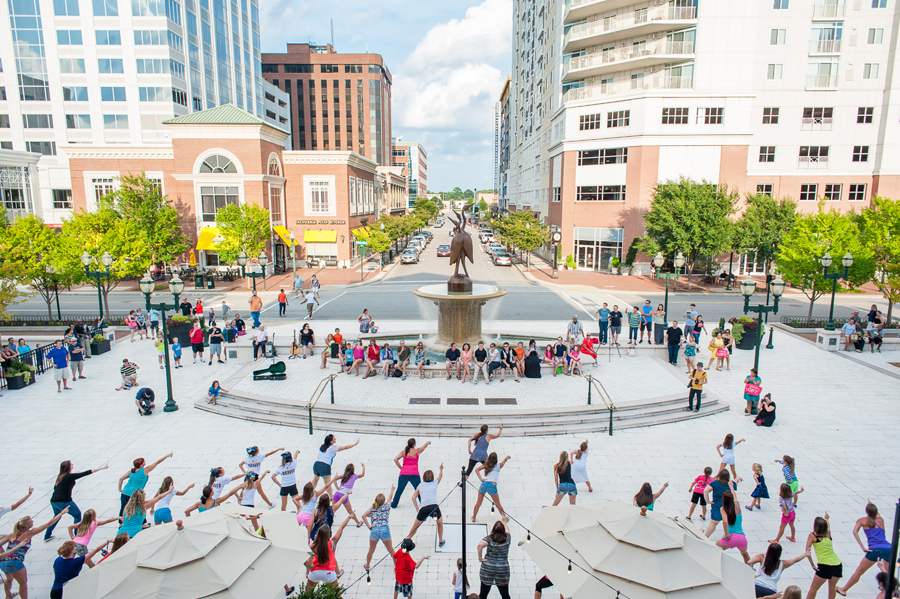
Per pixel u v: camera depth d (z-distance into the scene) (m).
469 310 19.11
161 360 19.44
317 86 112.88
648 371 18.30
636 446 12.98
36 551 9.10
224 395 15.98
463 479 7.01
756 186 44.62
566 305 31.72
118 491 10.95
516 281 41.88
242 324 22.66
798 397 16.39
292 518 7.46
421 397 15.50
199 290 37.12
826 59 42.78
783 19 42.34
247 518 7.32
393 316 28.14
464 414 14.02
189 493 10.80
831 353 21.53
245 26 71.62
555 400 15.22
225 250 38.41
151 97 51.06
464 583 6.95
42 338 22.58
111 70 50.59
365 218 56.25
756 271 44.38
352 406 14.67
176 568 5.95
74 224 28.11
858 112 43.38
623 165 44.28
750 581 6.04
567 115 47.16
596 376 17.62
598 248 46.88
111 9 49.81
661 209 37.62
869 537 7.89
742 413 15.16
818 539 7.66
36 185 44.91
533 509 10.25
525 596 8.04
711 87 41.59
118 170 43.28
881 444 13.14
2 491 10.94
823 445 13.09
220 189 41.97
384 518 8.30
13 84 50.59
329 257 49.00
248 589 5.93
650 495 8.38
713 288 38.72
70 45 50.22
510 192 107.94
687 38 41.44
